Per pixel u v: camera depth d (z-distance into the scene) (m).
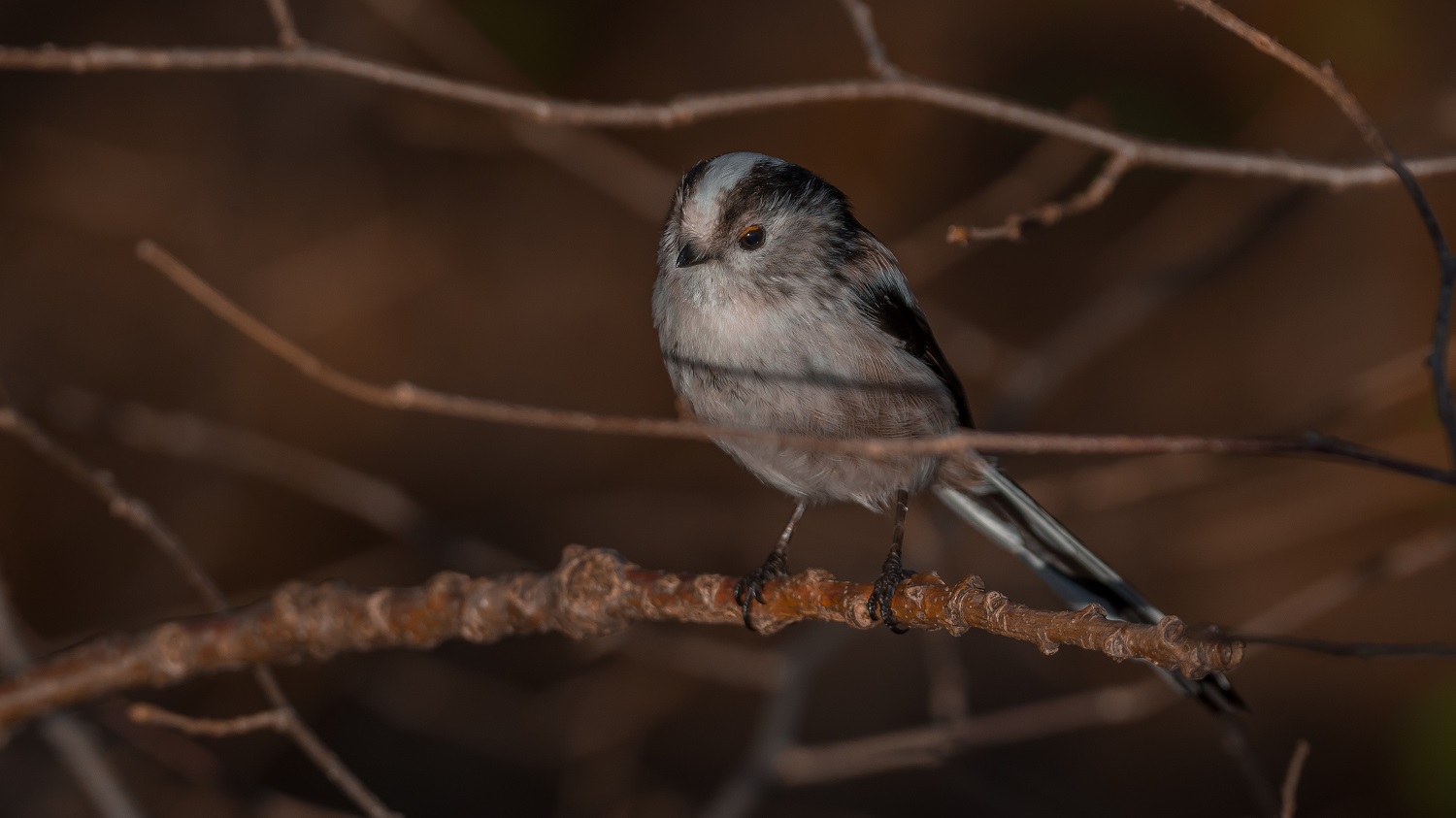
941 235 12.16
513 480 14.21
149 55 6.68
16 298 13.32
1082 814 11.18
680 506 13.49
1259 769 6.60
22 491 12.35
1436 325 4.64
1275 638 4.85
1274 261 14.29
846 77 14.27
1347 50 12.59
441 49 12.20
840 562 13.05
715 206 7.35
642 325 14.69
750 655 9.55
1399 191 12.62
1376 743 12.18
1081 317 11.86
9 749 10.56
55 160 13.67
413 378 14.27
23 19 13.72
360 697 11.97
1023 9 13.73
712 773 12.48
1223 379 14.30
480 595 6.10
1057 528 7.61
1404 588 13.02
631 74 14.27
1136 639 4.12
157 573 12.66
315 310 13.97
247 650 6.45
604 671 12.05
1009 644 13.16
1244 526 12.27
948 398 7.47
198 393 13.49
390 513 10.38
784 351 7.14
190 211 13.98
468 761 12.02
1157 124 12.69
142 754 10.52
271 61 6.79
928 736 8.74
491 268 14.70
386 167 14.59
